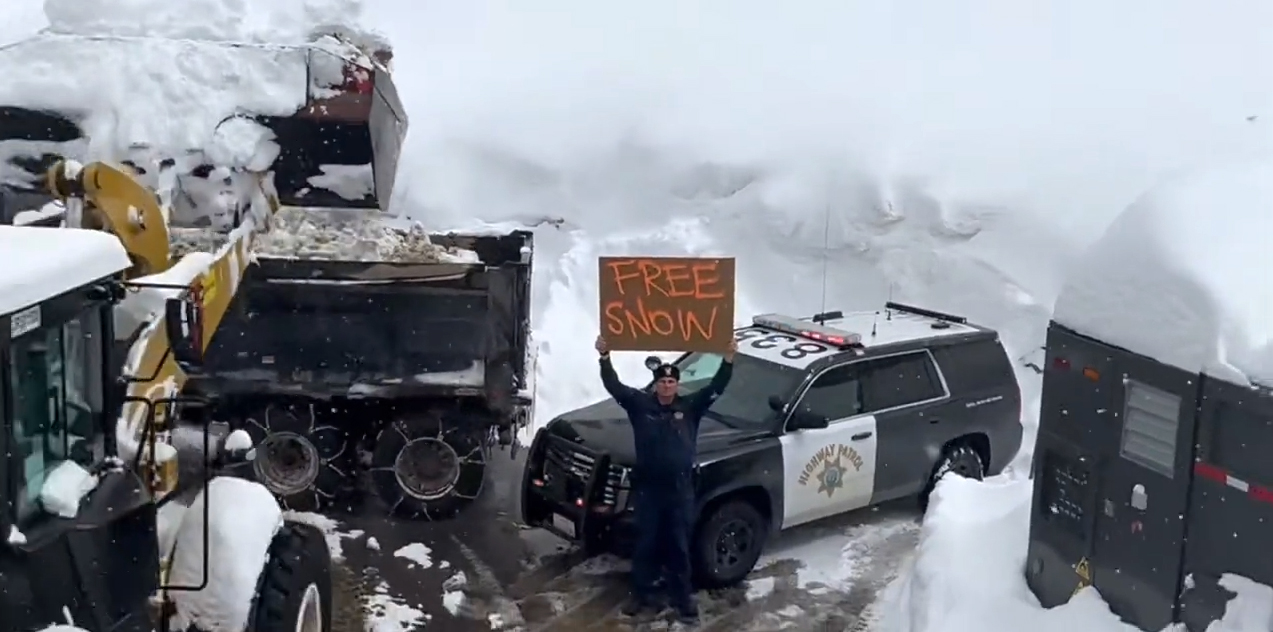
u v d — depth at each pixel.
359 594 8.06
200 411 9.03
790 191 13.86
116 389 4.61
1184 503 5.12
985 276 13.00
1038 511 6.25
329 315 8.95
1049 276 12.89
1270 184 5.68
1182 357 5.11
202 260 6.30
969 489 7.93
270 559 5.54
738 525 8.38
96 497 4.34
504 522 9.44
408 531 9.19
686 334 7.86
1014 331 12.65
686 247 13.55
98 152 8.16
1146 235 5.63
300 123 8.62
